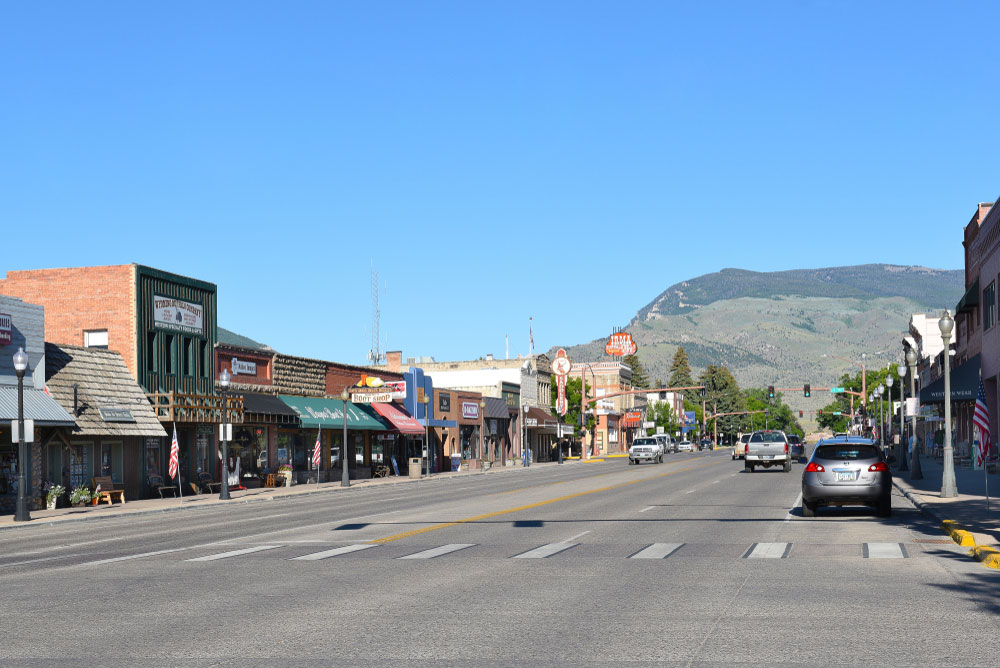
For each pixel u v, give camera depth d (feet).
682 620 35.96
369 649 31.37
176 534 80.18
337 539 70.18
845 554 56.49
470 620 36.40
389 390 213.46
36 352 122.42
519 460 304.09
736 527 74.84
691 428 634.84
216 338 162.40
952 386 178.29
